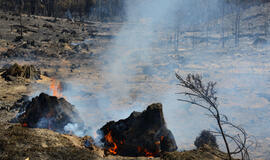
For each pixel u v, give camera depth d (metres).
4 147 10.89
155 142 14.45
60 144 12.47
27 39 92.88
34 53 78.56
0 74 39.53
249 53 90.62
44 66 67.56
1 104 24.78
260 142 21.92
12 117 20.66
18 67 40.56
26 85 37.25
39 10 180.62
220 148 20.30
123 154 14.47
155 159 12.34
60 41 99.88
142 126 15.01
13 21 119.38
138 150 14.34
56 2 189.75
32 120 16.92
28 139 12.13
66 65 71.88
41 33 108.69
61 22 149.50
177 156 11.99
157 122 14.98
